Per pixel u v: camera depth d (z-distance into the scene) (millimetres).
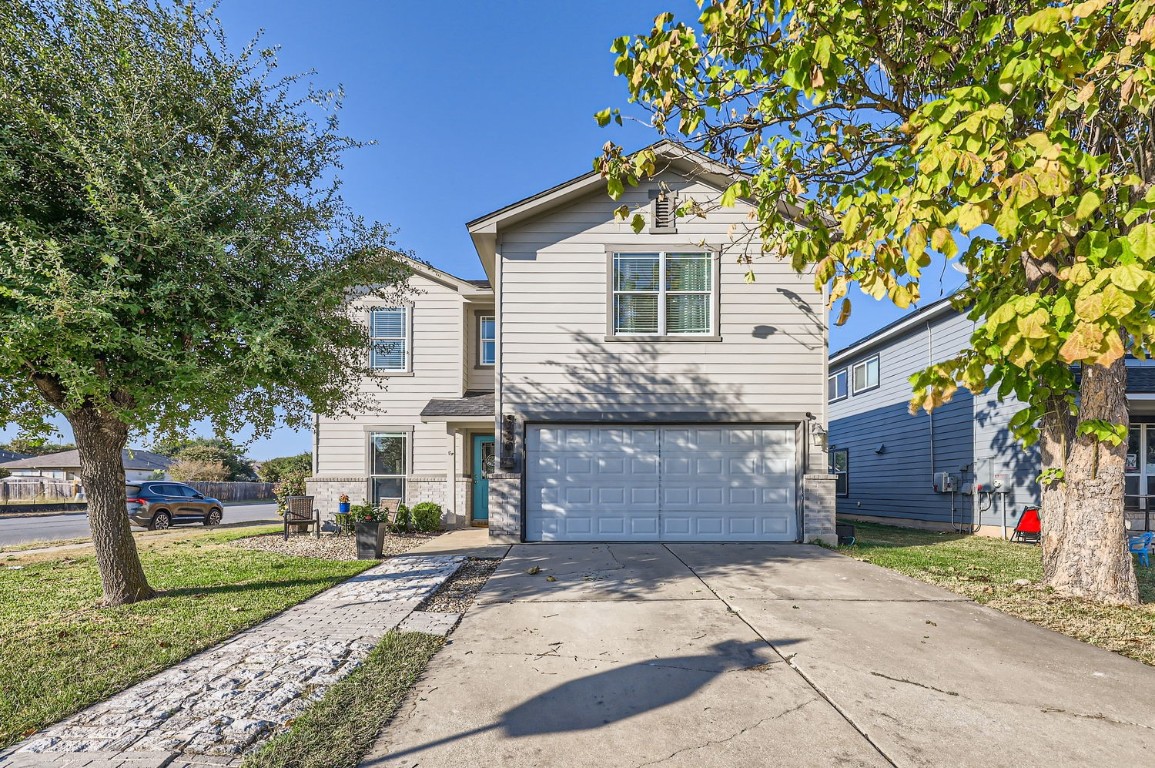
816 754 3211
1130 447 13219
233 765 3029
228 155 6395
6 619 5641
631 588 7004
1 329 4844
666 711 3723
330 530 13617
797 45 5332
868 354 19094
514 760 3145
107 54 5930
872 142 6289
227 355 6316
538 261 11008
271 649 4781
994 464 13203
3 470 36906
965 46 5746
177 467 40375
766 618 5734
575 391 10867
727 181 10969
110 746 3188
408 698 3920
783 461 10812
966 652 4785
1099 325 3574
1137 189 5727
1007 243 5777
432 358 14805
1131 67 4520
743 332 10922
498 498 10648
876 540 12281
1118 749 3273
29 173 5594
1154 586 7484
